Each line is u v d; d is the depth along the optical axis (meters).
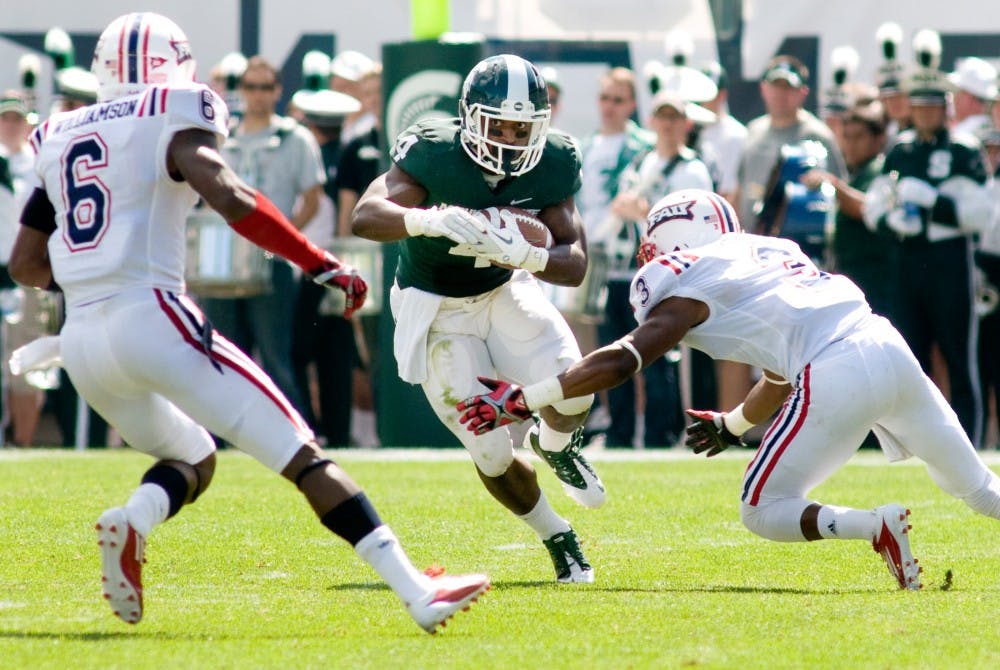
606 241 32.53
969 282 31.58
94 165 13.18
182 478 13.51
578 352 17.14
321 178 33.03
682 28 36.41
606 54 36.47
